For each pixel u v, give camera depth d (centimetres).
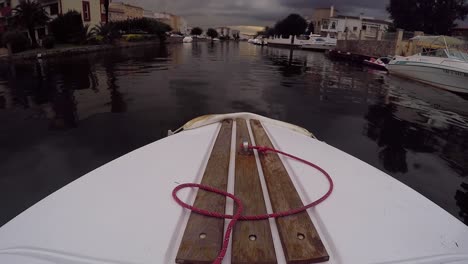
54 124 540
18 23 2003
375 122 627
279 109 705
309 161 195
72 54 1995
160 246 112
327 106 749
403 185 165
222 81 1079
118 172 169
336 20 4725
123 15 4778
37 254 109
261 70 1495
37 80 1013
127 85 940
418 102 848
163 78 1100
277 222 121
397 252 114
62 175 363
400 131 575
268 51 3466
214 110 665
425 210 143
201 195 141
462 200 344
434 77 1113
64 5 2695
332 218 133
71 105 676
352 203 145
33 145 445
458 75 1006
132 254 108
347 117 655
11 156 409
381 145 500
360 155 459
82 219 127
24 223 125
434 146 502
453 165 430
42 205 137
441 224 133
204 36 10531
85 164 392
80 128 521
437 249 118
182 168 175
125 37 3481
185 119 587
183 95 809
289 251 105
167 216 129
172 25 8981
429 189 366
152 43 3972
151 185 155
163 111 639
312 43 3534
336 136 538
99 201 140
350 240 119
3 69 1280
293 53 3169
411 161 442
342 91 972
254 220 122
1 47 1848
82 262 105
